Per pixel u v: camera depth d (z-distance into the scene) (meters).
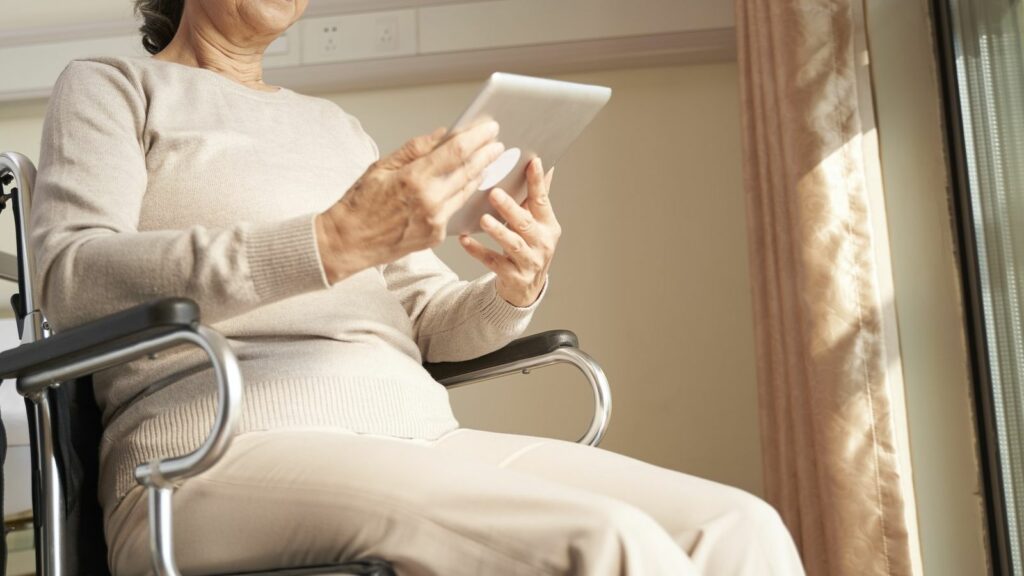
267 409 1.01
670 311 2.72
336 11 2.83
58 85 1.17
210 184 1.14
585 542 0.79
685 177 2.76
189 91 1.23
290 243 0.91
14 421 2.06
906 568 1.87
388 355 1.14
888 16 2.08
